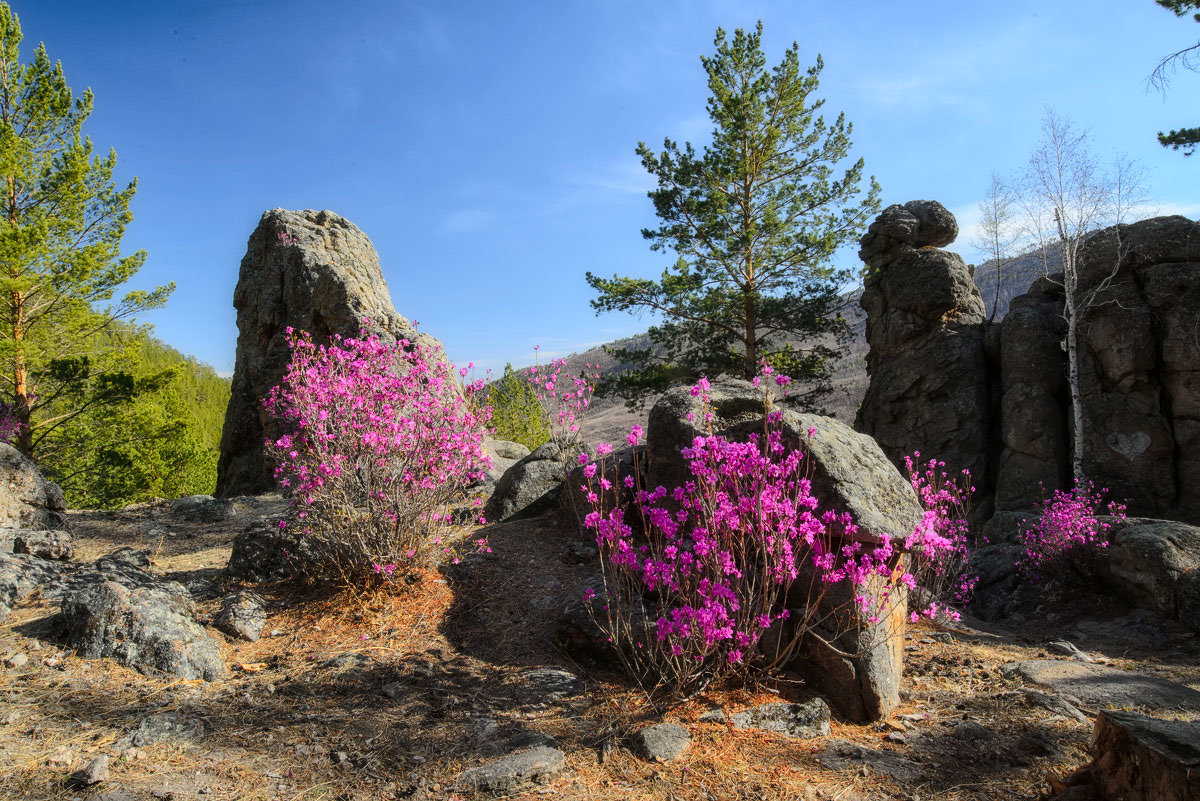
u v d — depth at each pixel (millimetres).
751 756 3473
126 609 4207
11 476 6801
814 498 4113
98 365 17516
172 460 20750
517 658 4492
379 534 5199
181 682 3908
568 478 6688
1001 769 3461
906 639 5930
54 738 3211
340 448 5234
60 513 7242
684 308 17938
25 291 15031
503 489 7504
